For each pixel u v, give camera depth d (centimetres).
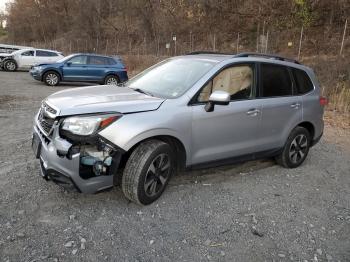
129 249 328
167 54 3053
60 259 307
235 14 2939
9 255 306
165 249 332
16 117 825
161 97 427
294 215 417
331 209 442
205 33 3133
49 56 2330
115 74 1695
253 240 359
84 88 470
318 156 662
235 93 469
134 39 4138
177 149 426
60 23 5847
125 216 381
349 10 2216
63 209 385
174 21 3462
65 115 359
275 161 581
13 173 470
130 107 381
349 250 357
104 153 365
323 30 2275
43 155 378
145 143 393
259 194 464
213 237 358
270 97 512
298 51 2195
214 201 432
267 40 2322
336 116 1051
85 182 365
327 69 1523
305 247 355
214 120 439
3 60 2228
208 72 445
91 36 4628
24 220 360
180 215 392
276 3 2639
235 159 484
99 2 4578
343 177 559
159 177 408
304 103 558
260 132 500
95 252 320
